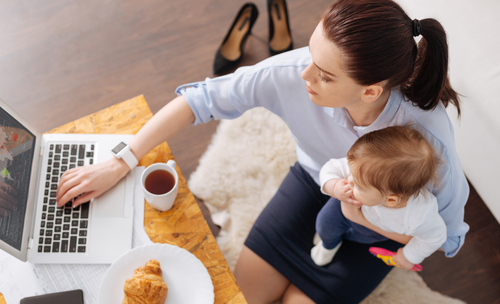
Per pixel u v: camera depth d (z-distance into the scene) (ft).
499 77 4.00
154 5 6.45
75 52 6.09
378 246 3.77
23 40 6.12
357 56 1.99
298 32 6.42
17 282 2.77
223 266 2.93
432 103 2.38
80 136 3.26
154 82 5.99
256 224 4.13
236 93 3.13
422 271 5.03
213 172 5.43
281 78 2.97
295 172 4.29
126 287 2.49
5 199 2.62
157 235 3.00
